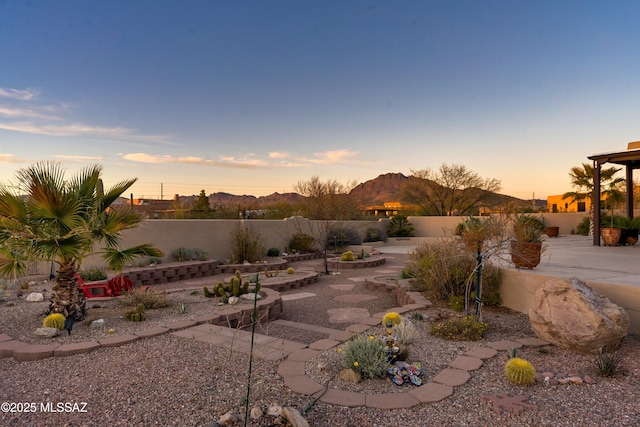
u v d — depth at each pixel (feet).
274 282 38.88
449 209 120.98
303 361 15.52
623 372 14.06
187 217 78.43
